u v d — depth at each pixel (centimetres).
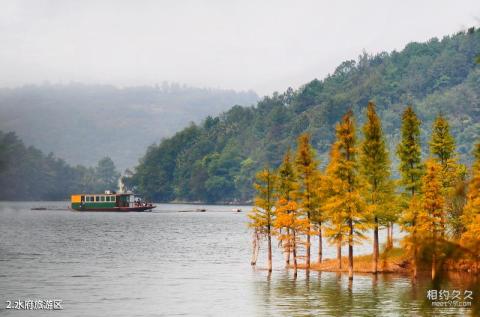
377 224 7631
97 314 5672
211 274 8450
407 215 7406
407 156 8056
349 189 7412
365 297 6312
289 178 8344
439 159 8112
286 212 8312
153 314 5659
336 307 5831
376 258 7769
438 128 8131
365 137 7850
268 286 7200
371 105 7881
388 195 7756
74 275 8406
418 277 7594
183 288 7181
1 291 6981
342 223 7388
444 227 7006
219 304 6119
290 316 5472
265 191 8475
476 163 7100
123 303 6219
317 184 8188
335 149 7550
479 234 6444
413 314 5422
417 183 7912
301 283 7362
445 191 7112
